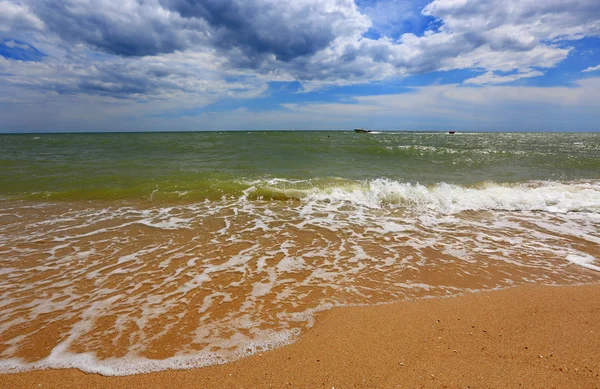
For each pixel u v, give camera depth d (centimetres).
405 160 1630
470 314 334
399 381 238
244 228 629
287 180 1068
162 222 663
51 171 1226
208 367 255
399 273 434
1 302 355
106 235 582
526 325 313
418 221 683
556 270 443
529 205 794
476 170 1336
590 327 307
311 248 526
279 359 264
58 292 379
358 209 778
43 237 570
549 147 2831
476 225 655
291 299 364
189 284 400
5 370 252
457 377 242
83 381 241
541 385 233
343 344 285
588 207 767
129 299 363
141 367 255
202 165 1425
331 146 2266
